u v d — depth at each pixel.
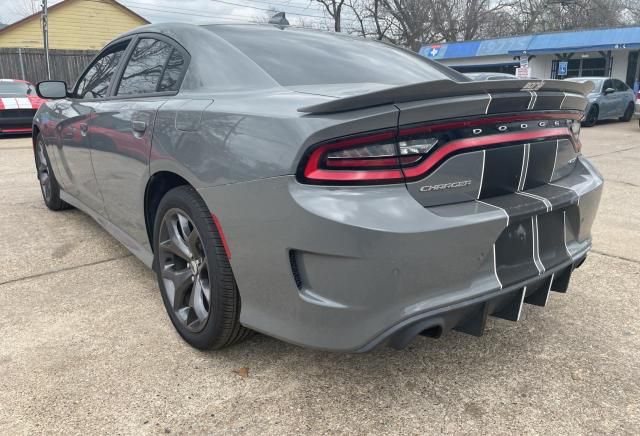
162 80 2.82
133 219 3.00
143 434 1.95
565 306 3.02
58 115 4.04
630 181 6.78
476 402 2.15
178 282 2.55
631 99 16.92
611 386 2.26
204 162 2.18
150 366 2.37
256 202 1.96
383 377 2.32
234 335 2.35
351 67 2.70
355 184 1.81
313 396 2.18
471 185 2.01
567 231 2.41
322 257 1.84
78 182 3.82
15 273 3.44
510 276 2.08
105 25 26.47
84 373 2.31
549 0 34.66
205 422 2.02
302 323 1.96
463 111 1.90
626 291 3.23
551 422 2.03
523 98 2.04
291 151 1.85
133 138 2.75
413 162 1.87
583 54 22.47
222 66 2.53
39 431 1.95
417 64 3.05
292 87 2.32
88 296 3.10
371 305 1.82
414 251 1.80
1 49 19.30
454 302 1.91
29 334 2.64
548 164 2.32
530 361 2.45
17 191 5.86
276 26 3.09
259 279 2.05
